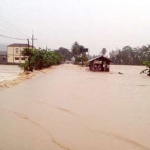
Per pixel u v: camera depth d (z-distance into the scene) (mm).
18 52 78312
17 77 27172
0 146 6977
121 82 25953
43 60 46062
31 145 7090
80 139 7637
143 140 7605
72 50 117500
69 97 15078
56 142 7359
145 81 27688
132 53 122250
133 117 10359
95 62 46656
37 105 12516
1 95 15266
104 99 14609
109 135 8039
